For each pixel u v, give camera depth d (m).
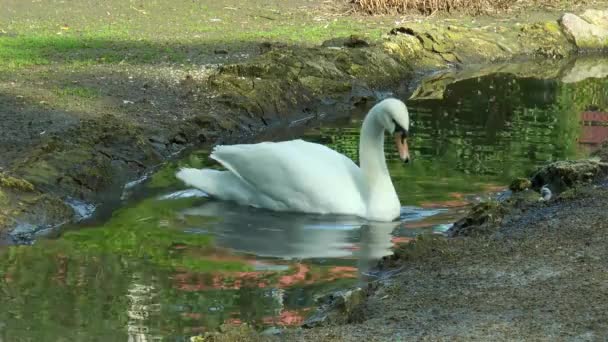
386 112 12.37
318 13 27.23
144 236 11.43
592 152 14.76
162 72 19.44
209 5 27.58
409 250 10.28
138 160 14.50
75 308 9.07
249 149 12.86
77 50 21.23
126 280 9.88
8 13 25.50
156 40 22.81
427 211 12.33
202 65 20.23
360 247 11.01
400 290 9.05
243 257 10.63
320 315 8.83
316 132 17.08
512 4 29.00
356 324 8.21
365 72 20.56
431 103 19.14
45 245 11.12
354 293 8.99
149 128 15.78
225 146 13.11
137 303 9.20
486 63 23.72
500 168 14.06
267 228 11.75
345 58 20.72
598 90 20.41
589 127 16.72
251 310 9.00
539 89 20.56
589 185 12.22
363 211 12.20
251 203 12.72
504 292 8.70
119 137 14.74
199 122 16.45
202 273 10.11
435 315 8.29
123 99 17.28
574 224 10.48
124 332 8.45
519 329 7.81
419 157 14.74
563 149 15.16
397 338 7.78
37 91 17.28
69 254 10.77
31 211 11.88
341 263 10.42
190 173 13.20
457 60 23.31
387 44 22.48
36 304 9.18
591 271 9.04
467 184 13.33
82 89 17.53
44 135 14.70
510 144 15.47
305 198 12.38
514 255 9.70
